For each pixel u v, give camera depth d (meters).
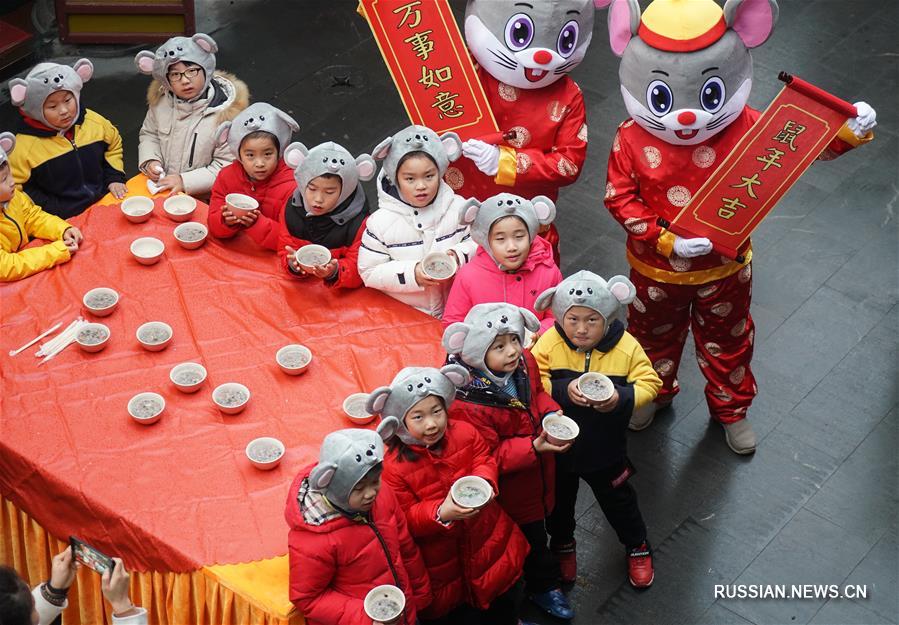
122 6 8.97
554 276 5.63
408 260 5.83
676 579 5.86
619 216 5.95
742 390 6.44
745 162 5.61
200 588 4.84
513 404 5.02
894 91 8.87
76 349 5.66
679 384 6.88
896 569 5.93
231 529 4.91
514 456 5.04
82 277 6.03
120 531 4.97
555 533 5.74
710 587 5.84
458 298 5.64
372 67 8.95
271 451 5.19
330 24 9.30
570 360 5.23
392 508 4.70
